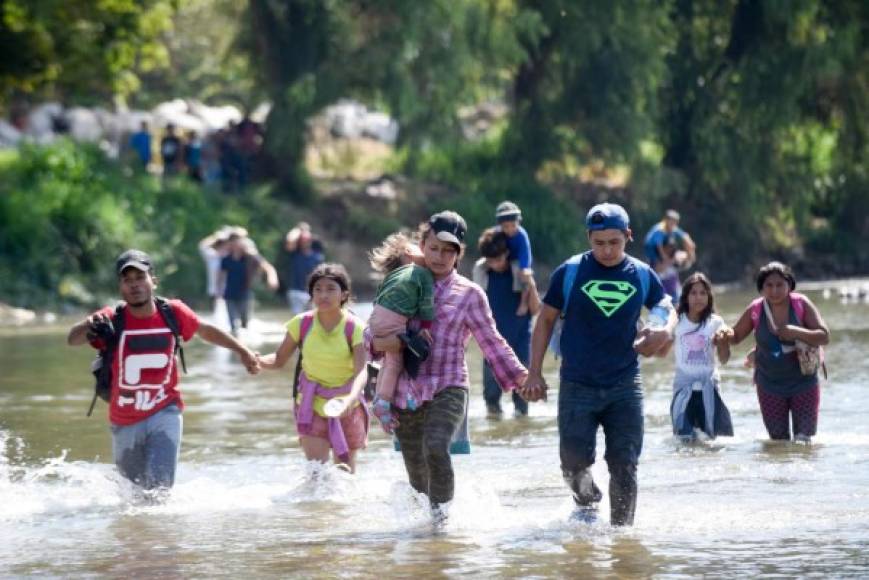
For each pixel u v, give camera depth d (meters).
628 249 126.88
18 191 102.00
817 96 132.50
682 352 37.59
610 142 123.06
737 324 37.06
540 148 127.44
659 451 35.53
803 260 133.75
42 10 108.44
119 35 112.94
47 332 80.88
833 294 102.94
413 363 25.67
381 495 30.42
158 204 107.75
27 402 47.69
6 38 109.62
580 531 25.64
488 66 117.31
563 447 25.52
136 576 23.02
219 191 113.88
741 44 129.12
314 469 31.03
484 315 26.03
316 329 31.11
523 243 42.34
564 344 25.52
